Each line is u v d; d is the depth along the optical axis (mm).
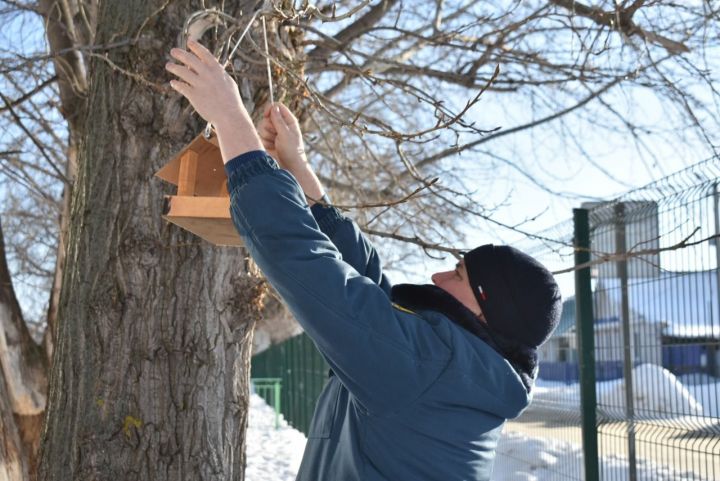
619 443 4855
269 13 2355
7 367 4578
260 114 3408
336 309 1526
